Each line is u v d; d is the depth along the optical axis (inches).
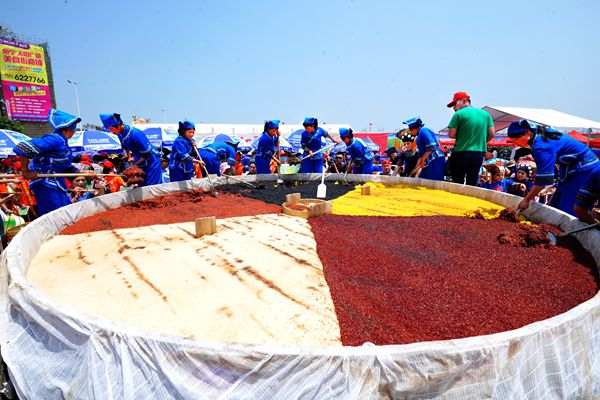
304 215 164.9
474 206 184.9
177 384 48.2
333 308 77.3
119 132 224.1
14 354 68.3
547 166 142.9
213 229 135.8
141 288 87.5
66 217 149.3
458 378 48.6
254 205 196.2
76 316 55.6
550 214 146.8
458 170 231.8
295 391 46.8
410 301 81.0
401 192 233.9
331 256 110.7
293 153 645.9
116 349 51.3
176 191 229.5
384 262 105.7
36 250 117.6
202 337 65.8
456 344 48.5
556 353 54.8
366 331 68.5
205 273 96.8
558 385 54.8
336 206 191.6
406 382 47.4
